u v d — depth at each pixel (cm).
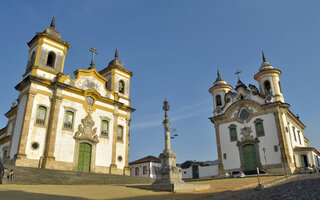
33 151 2217
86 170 2541
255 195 1172
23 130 2198
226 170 3306
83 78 2773
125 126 3109
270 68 3409
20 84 2469
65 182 1984
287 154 2895
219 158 3422
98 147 2705
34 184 1769
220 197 1188
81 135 2570
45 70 2514
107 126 2873
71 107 2562
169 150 1716
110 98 3016
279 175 2503
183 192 1465
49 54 2662
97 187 1576
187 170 3800
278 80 3406
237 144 3288
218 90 3897
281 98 3281
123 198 1162
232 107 3488
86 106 2706
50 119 2389
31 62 2634
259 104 3234
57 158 2336
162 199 1141
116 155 2875
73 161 2441
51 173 1980
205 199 1137
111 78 3231
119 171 2838
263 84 3416
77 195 1198
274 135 3025
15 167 1833
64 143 2420
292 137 3206
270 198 1024
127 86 3350
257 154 3089
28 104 2288
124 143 3022
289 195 1047
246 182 1966
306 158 2972
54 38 2655
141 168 4481
